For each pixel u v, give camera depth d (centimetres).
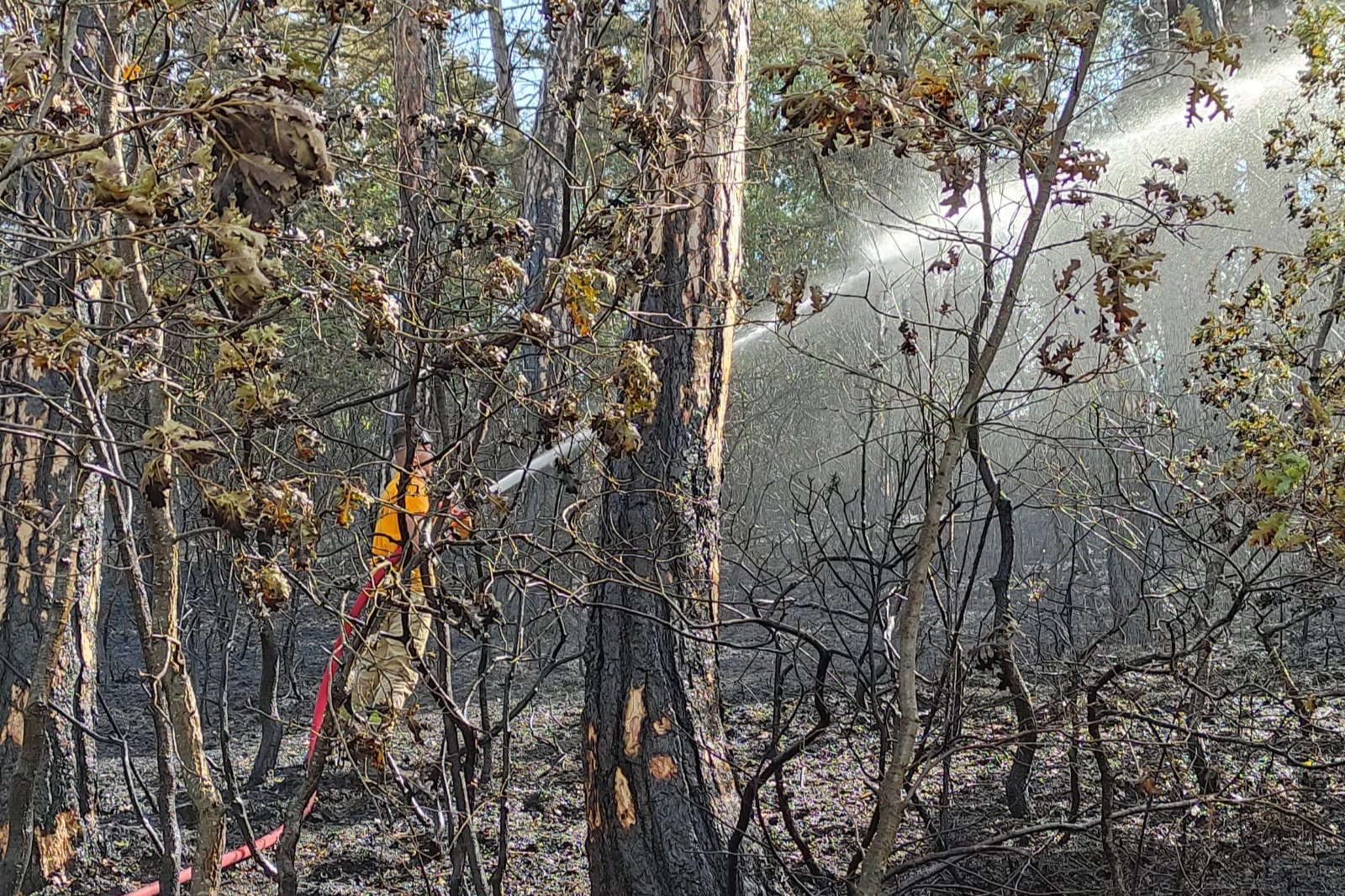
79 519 420
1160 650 658
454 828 397
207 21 352
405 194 420
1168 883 416
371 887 502
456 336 319
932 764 319
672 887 423
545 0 401
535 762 655
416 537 334
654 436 449
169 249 227
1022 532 1153
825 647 354
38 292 303
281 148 167
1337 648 750
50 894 515
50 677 409
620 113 400
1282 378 522
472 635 347
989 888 418
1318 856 434
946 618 472
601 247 397
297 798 342
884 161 898
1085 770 539
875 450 1123
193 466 219
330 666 369
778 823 520
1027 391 296
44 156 176
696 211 460
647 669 441
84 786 538
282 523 254
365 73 999
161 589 305
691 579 448
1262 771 449
